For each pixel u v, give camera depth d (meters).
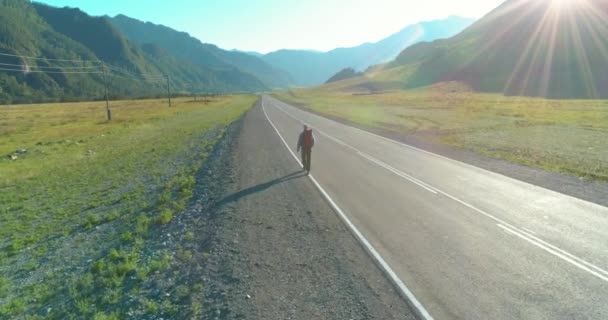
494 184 13.52
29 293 7.81
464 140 26.23
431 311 5.66
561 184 13.43
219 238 8.87
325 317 5.57
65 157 27.56
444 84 157.12
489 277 6.65
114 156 26.92
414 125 37.25
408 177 14.76
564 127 33.09
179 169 19.78
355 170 16.16
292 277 6.83
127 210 13.14
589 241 8.17
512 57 156.25
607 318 5.43
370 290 6.29
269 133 30.78
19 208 15.26
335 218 9.98
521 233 8.70
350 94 161.50
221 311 5.84
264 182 14.38
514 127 33.94
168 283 6.98
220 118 53.69
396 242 8.27
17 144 36.22
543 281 6.49
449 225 9.30
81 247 10.22
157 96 171.12
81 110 89.81
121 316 6.02
